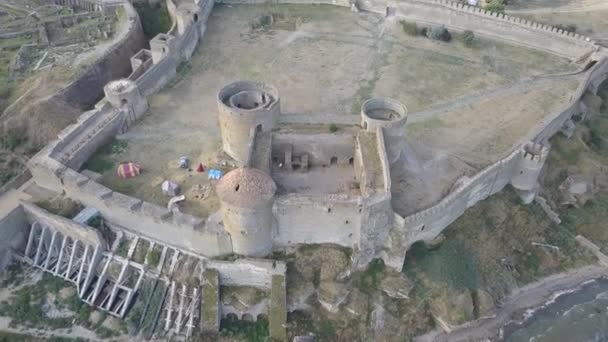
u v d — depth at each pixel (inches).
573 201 2474.2
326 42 3235.7
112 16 3265.3
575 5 3627.0
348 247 2037.4
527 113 2657.5
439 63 3073.3
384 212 1918.1
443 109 2687.0
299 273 1973.4
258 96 2294.5
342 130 2265.0
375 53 3147.1
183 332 1921.8
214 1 3570.4
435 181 2230.6
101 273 2047.2
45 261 2114.9
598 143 2733.8
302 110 2618.1
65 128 2335.1
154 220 1978.3
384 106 2268.7
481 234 2197.3
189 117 2561.5
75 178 2080.5
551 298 2169.0
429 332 1987.0
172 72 2851.9
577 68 3038.9
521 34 3238.2
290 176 2266.2
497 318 2070.6
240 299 1951.3
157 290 2000.5
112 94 2415.1
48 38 3075.8
